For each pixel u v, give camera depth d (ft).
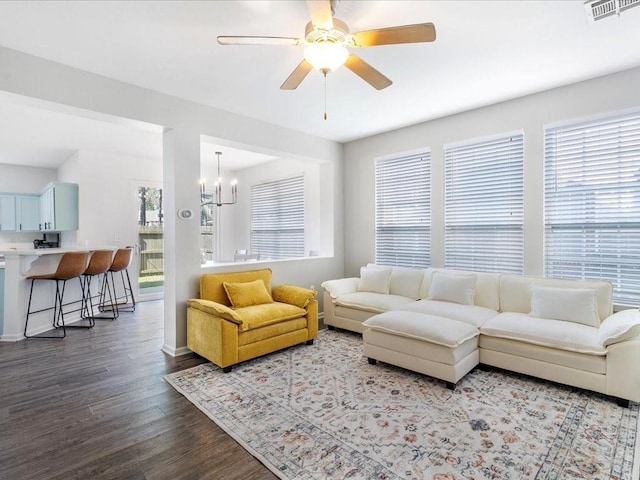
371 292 14.53
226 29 7.79
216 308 10.12
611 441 6.61
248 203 24.43
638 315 8.43
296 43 6.75
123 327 15.05
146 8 7.01
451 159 13.93
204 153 19.62
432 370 9.14
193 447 6.55
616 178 10.41
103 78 9.99
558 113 11.21
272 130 14.55
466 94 11.66
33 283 13.71
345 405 8.09
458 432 6.97
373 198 16.62
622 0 6.89
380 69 9.77
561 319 9.82
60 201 17.97
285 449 6.47
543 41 8.41
